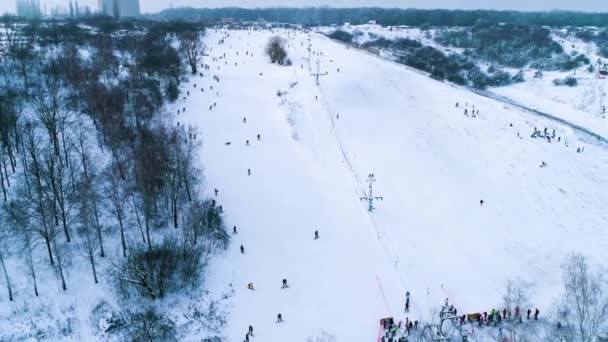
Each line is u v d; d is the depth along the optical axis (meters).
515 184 97.00
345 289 65.06
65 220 66.50
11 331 55.19
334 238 74.94
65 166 77.31
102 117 87.69
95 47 142.12
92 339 56.62
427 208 86.12
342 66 147.00
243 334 58.41
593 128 148.50
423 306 62.47
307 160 96.25
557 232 82.56
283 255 70.94
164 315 60.25
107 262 65.12
